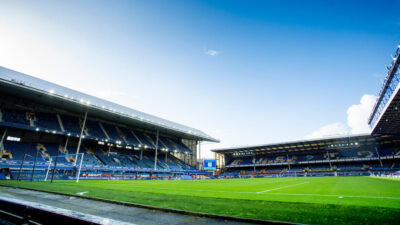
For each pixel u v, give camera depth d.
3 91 36.06
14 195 10.22
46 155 38.94
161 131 67.19
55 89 42.78
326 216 6.50
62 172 36.50
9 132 38.62
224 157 88.44
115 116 49.75
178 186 22.72
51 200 8.97
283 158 75.88
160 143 63.44
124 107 59.19
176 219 5.94
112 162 47.56
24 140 40.41
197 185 25.05
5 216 2.96
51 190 12.58
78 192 12.17
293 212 7.19
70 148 45.31
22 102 40.16
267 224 5.51
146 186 21.69
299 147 71.62
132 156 56.34
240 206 8.55
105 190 14.59
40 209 2.54
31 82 39.06
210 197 12.09
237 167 82.62
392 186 18.17
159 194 13.21
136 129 63.25
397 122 36.84
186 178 58.44
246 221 5.75
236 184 27.45
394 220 5.95
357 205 8.81
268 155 80.50
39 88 35.41
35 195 10.44
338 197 11.84
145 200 9.85
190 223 5.50
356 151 65.25
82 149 47.19
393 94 25.81
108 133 51.09
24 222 2.64
